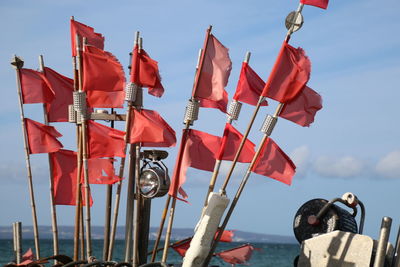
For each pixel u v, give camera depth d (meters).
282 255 91.00
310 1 9.19
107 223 10.52
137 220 9.76
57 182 10.95
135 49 9.82
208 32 9.58
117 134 10.06
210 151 9.88
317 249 9.32
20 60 10.80
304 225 10.08
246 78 9.70
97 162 10.22
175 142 10.10
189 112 9.62
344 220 9.84
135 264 9.56
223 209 8.52
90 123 10.07
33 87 10.90
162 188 9.84
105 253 10.43
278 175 9.62
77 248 10.20
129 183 10.16
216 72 9.58
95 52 9.83
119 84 9.81
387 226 8.23
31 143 10.84
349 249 9.03
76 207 10.19
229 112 9.76
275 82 9.26
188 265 8.57
